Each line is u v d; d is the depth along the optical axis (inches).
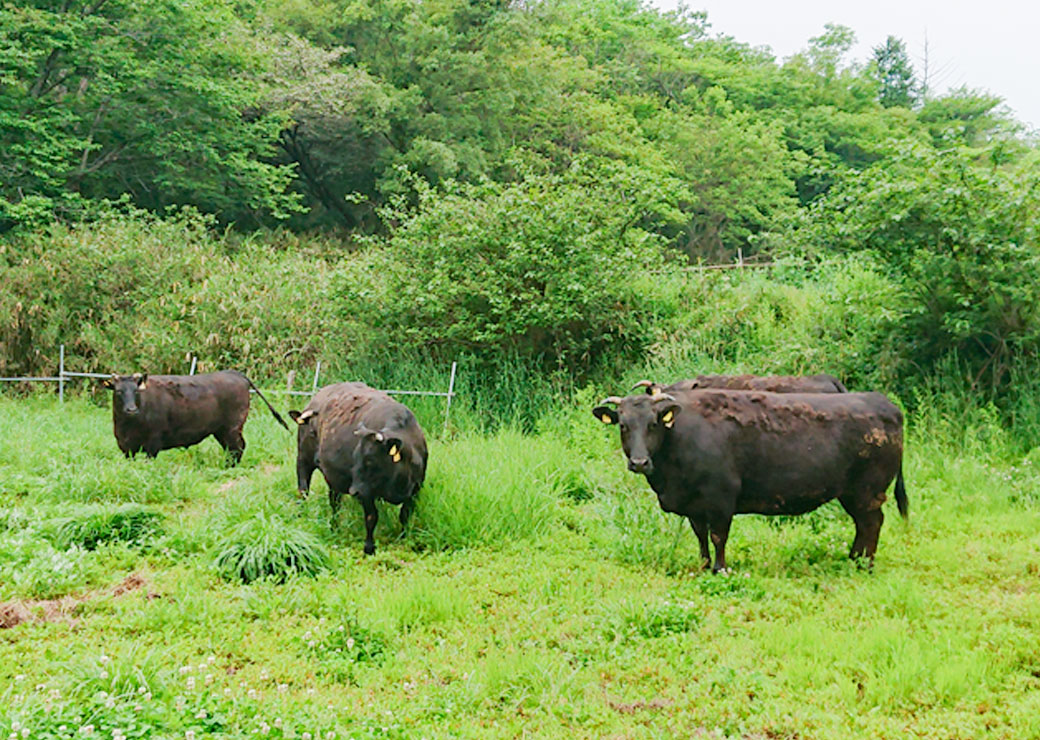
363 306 598.9
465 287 574.2
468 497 329.4
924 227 453.7
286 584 270.1
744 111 1747.0
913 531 323.0
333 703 190.9
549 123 1314.0
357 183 1242.6
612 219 599.2
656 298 613.0
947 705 187.9
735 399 288.8
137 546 306.8
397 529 337.1
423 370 573.6
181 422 460.1
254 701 181.0
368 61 1202.6
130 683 182.4
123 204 1053.2
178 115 960.3
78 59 881.5
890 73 2475.4
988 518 333.1
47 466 414.3
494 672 205.2
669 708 190.7
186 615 239.6
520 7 1230.3
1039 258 422.3
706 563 288.2
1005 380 461.1
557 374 567.2
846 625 232.8
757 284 648.4
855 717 182.1
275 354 663.8
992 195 440.5
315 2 1252.5
